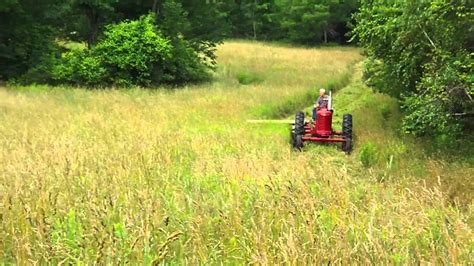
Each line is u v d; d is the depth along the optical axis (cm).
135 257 499
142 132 1283
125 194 665
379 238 540
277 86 2488
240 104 1927
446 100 950
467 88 923
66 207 641
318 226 577
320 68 3219
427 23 1036
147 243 497
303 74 2947
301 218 602
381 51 1335
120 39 2641
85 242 523
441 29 994
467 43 1019
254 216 614
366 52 1465
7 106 1748
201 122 1595
